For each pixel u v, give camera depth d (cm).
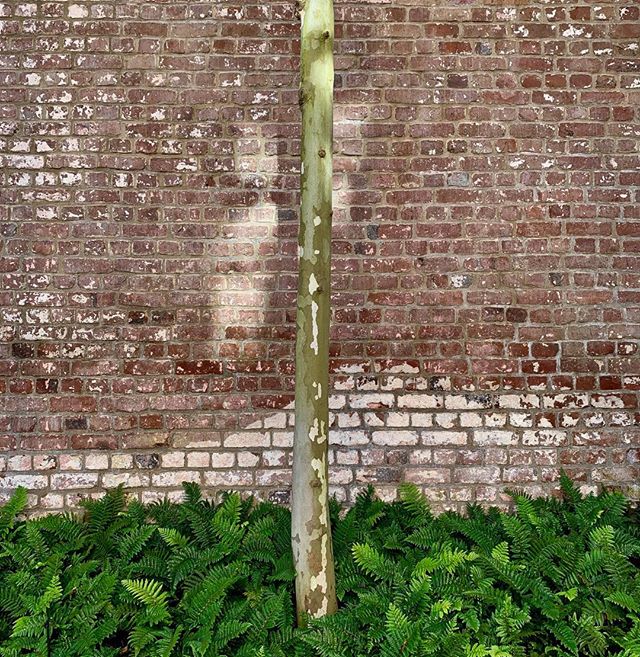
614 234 355
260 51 355
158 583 276
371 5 356
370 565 277
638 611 256
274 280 354
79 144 352
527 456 352
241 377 353
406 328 354
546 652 260
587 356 354
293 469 271
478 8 356
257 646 254
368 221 354
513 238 354
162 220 353
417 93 356
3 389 348
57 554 289
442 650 246
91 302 351
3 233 349
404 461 352
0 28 351
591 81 356
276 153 355
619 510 321
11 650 253
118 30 354
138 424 351
